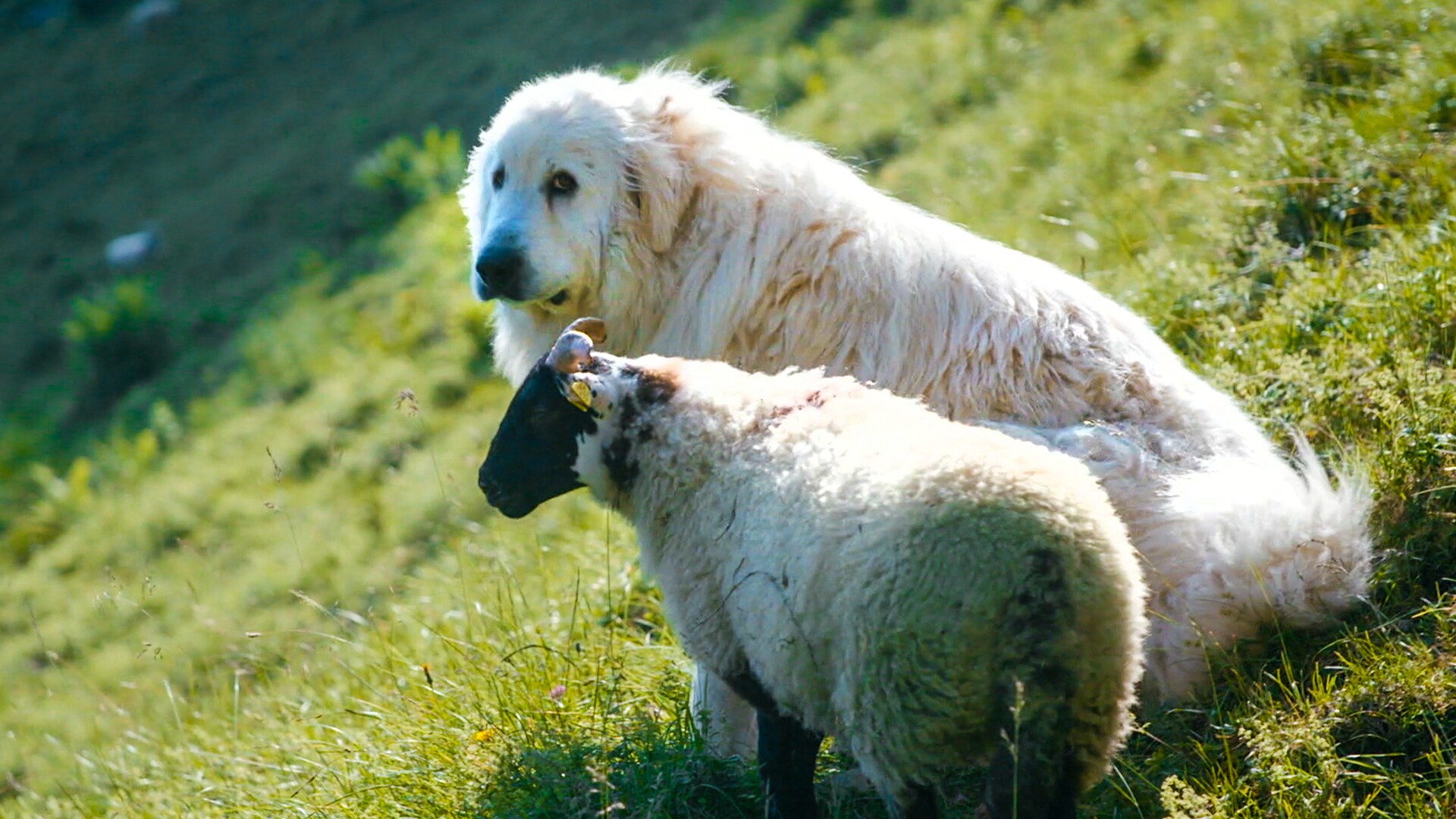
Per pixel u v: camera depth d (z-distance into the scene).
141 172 30.95
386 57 30.14
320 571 13.66
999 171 14.41
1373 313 8.04
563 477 5.78
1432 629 5.93
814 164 7.21
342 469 15.74
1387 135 10.43
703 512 5.38
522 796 6.14
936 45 18.42
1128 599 4.66
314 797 7.08
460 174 22.88
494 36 28.03
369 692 8.86
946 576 4.56
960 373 6.74
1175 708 5.96
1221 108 12.91
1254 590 6.04
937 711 4.63
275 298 22.73
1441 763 5.21
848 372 6.85
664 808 5.81
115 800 8.95
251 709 9.90
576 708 7.01
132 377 23.02
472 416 15.60
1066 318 6.85
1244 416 7.01
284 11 35.03
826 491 4.94
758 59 20.91
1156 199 12.08
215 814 7.72
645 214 7.14
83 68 36.16
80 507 18.48
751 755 6.42
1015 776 4.53
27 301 27.44
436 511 13.79
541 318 7.49
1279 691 5.91
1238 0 14.78
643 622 8.45
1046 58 16.75
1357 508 6.21
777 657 5.03
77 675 13.66
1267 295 9.28
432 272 19.50
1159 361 6.88
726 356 7.01
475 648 8.43
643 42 24.16
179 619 14.12
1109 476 6.20
